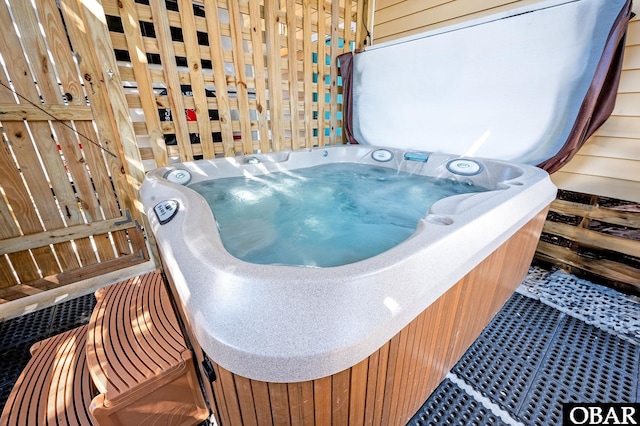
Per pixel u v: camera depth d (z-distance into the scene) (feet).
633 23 4.79
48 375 3.22
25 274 5.69
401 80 7.65
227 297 2.07
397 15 8.58
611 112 4.99
